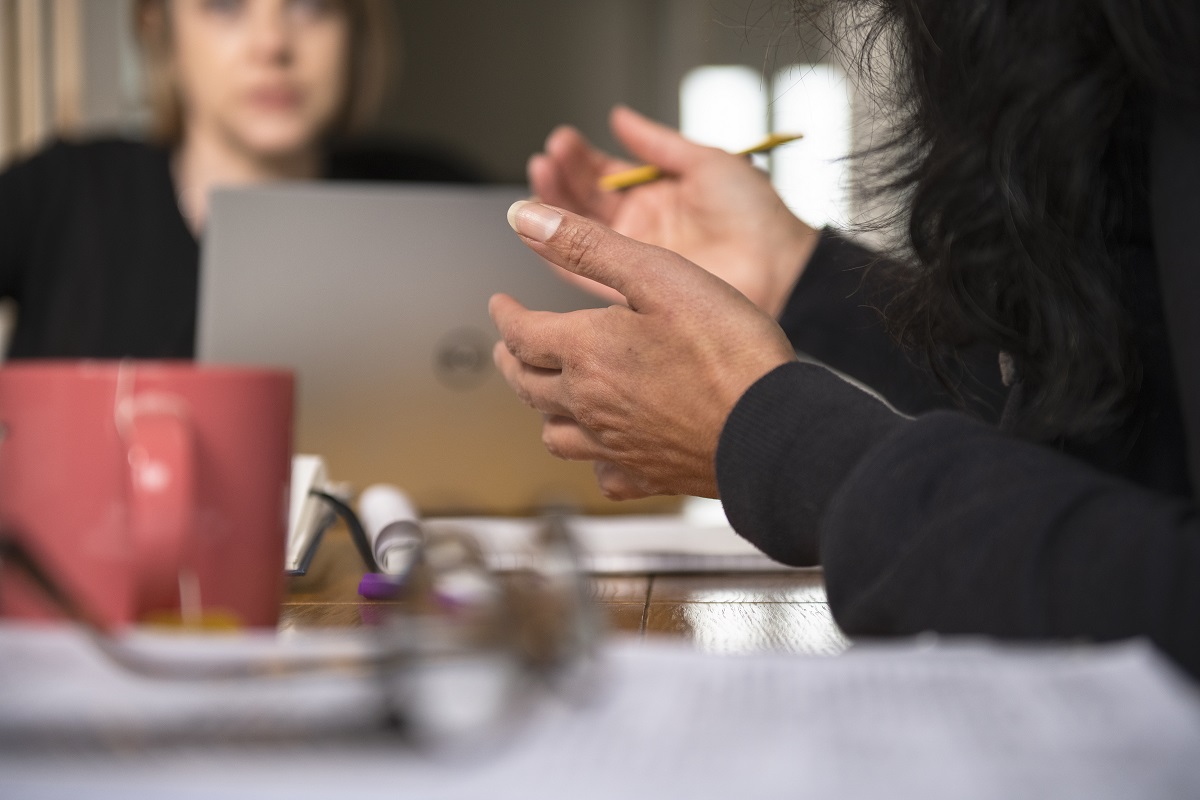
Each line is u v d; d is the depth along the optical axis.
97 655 0.35
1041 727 0.28
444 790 0.25
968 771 0.26
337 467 1.13
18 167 2.12
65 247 2.08
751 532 0.52
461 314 1.13
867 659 0.35
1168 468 0.56
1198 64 0.43
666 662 0.35
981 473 0.43
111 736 0.28
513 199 1.14
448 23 3.75
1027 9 0.49
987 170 0.53
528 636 0.35
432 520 1.02
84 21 2.99
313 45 2.47
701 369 0.56
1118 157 0.52
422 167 3.73
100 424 0.41
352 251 1.12
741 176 0.97
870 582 0.43
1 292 2.09
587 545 0.85
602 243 0.59
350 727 0.29
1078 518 0.39
